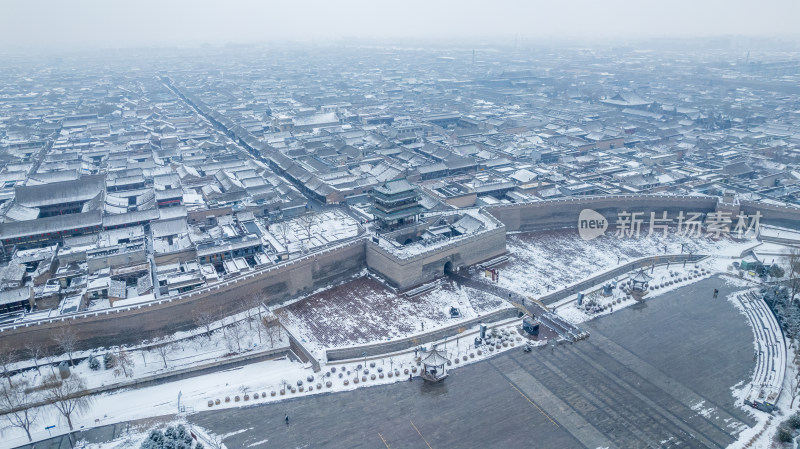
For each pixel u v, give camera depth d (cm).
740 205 19588
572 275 16362
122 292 13988
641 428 10406
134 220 18400
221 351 12925
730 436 10175
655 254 17825
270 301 14862
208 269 15025
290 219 19375
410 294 15338
